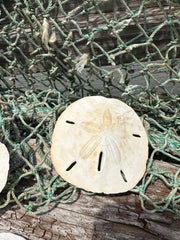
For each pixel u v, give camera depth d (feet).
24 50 1.10
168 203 0.87
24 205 0.92
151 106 1.00
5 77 1.32
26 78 1.12
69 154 0.90
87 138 0.90
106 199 0.91
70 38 0.86
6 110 0.98
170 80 0.92
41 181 0.96
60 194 0.92
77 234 0.87
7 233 0.89
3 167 0.89
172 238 0.84
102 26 1.01
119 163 0.90
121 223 0.88
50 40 0.85
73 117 0.91
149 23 0.99
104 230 0.87
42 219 0.90
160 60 1.11
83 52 1.06
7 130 0.96
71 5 1.02
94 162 0.89
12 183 0.94
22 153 0.99
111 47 1.05
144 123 1.00
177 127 1.12
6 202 0.90
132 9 0.99
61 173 0.90
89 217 0.89
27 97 1.07
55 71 0.98
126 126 0.91
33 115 1.04
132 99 1.00
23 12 0.88
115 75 1.18
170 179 0.93
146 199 0.88
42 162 0.94
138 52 1.05
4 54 1.07
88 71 1.01
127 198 0.91
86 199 0.92
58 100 1.01
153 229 0.86
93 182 0.89
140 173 0.90
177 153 0.96
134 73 1.22
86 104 0.92
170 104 1.11
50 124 0.99
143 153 0.91
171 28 0.85
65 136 0.91
